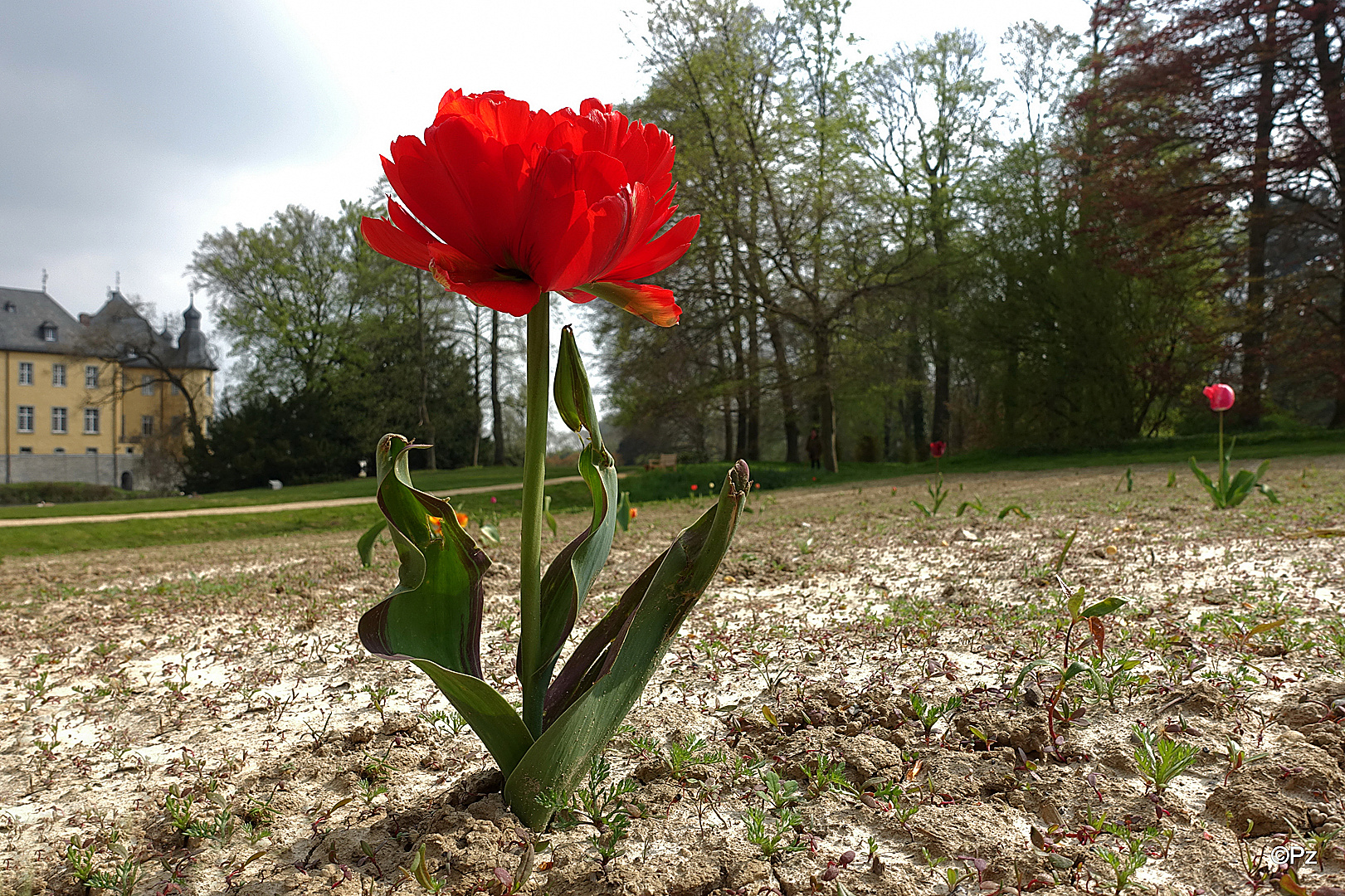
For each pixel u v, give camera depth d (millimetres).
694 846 1540
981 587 4086
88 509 21312
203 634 4117
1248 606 3256
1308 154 21547
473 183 1217
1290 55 22344
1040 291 26062
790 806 1705
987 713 2119
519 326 42781
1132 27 24906
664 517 10953
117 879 1471
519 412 46281
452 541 1523
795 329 28141
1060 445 25484
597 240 1226
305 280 41656
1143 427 29250
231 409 42344
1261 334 24922
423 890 1369
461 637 1556
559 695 1663
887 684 2566
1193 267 25547
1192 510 7008
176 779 2062
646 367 25734
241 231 41156
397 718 2451
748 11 23250
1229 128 22688
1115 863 1373
